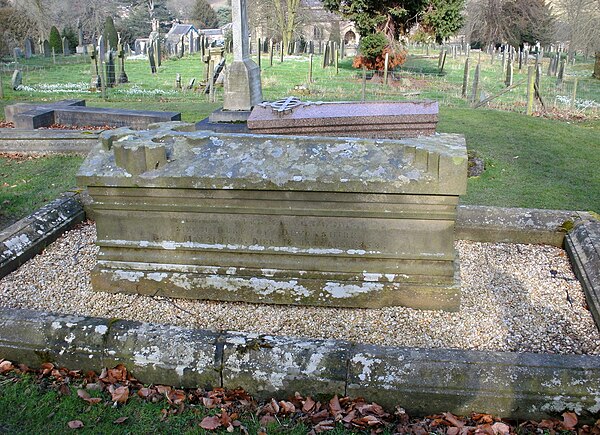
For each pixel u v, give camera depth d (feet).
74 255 18.62
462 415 11.12
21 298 15.81
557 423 10.80
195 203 14.70
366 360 11.41
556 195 27.96
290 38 120.78
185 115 47.42
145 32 186.80
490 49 121.90
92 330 12.31
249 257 15.25
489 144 37.29
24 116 39.58
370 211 14.16
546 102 55.21
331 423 10.93
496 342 13.73
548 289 16.51
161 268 15.64
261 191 14.25
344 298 15.07
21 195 27.32
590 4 102.83
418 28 76.64
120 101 57.16
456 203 13.76
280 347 11.75
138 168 14.52
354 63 82.74
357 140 14.60
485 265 18.10
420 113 22.86
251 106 38.55
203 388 11.78
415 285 14.87
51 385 12.05
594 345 13.65
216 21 224.94
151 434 10.85
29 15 124.26
